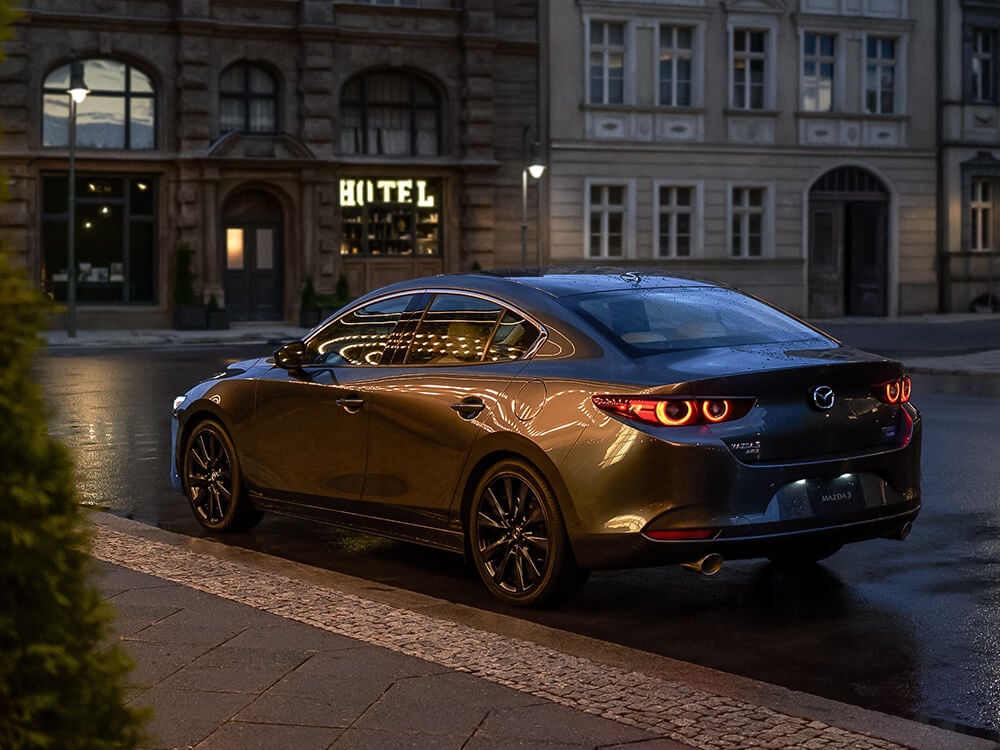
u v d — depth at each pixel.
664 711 4.65
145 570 6.78
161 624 5.73
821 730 4.50
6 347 2.47
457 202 36.28
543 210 36.78
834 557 7.74
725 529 6.05
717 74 38.09
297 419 7.75
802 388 6.26
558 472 6.28
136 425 14.37
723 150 38.22
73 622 2.57
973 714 4.99
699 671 5.33
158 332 32.56
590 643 5.75
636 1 37.03
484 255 36.22
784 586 7.06
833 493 6.35
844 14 39.16
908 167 40.34
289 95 34.53
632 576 7.32
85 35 32.56
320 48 34.50
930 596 6.80
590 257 37.25
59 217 32.81
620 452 6.09
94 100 32.91
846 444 6.40
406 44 35.44
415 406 7.01
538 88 36.66
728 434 6.07
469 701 4.73
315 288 34.97
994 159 41.34
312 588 6.43
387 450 7.18
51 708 2.50
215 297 33.69
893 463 6.56
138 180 33.53
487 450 6.63
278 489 7.94
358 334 7.64
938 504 9.34
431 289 7.39
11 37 2.50
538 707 4.68
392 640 5.52
